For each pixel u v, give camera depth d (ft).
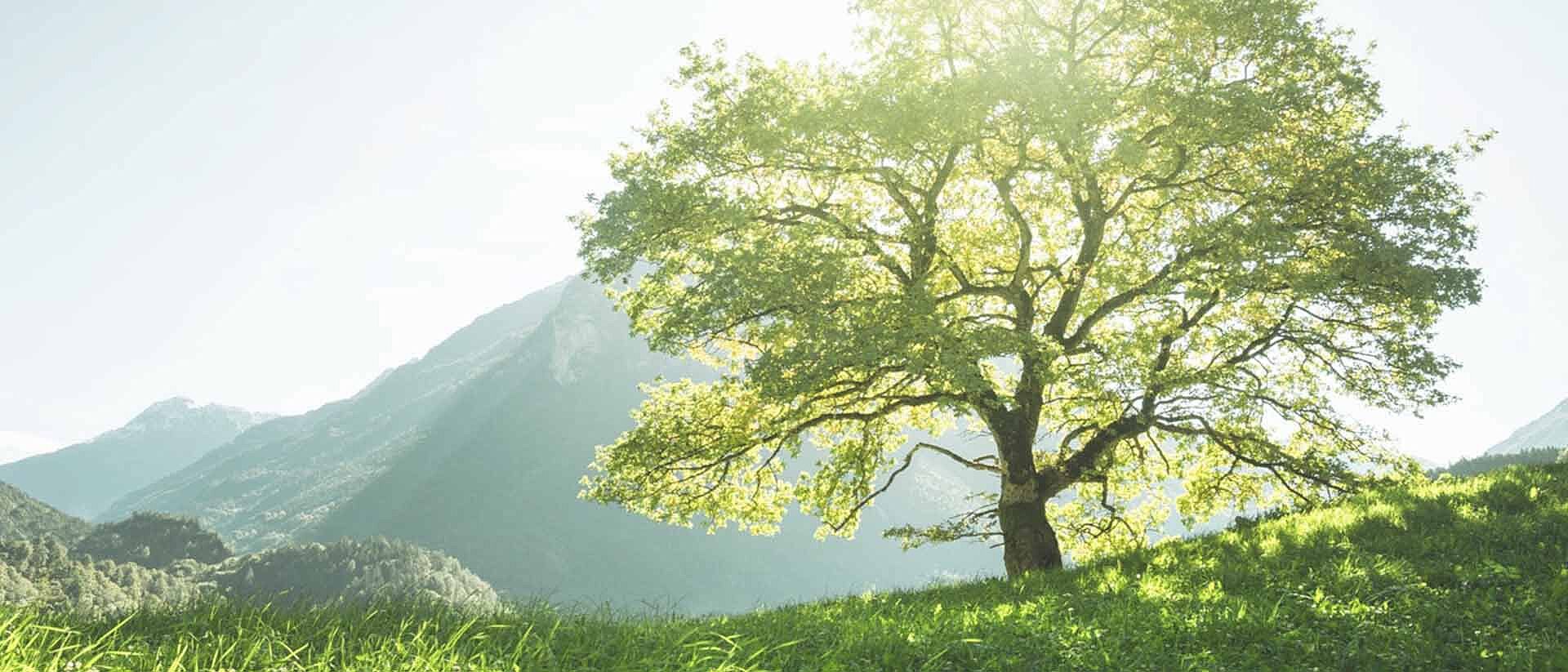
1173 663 23.29
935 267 75.61
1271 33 65.62
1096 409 67.77
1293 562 36.42
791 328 63.26
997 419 74.69
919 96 63.98
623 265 70.90
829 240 71.15
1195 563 39.75
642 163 74.28
